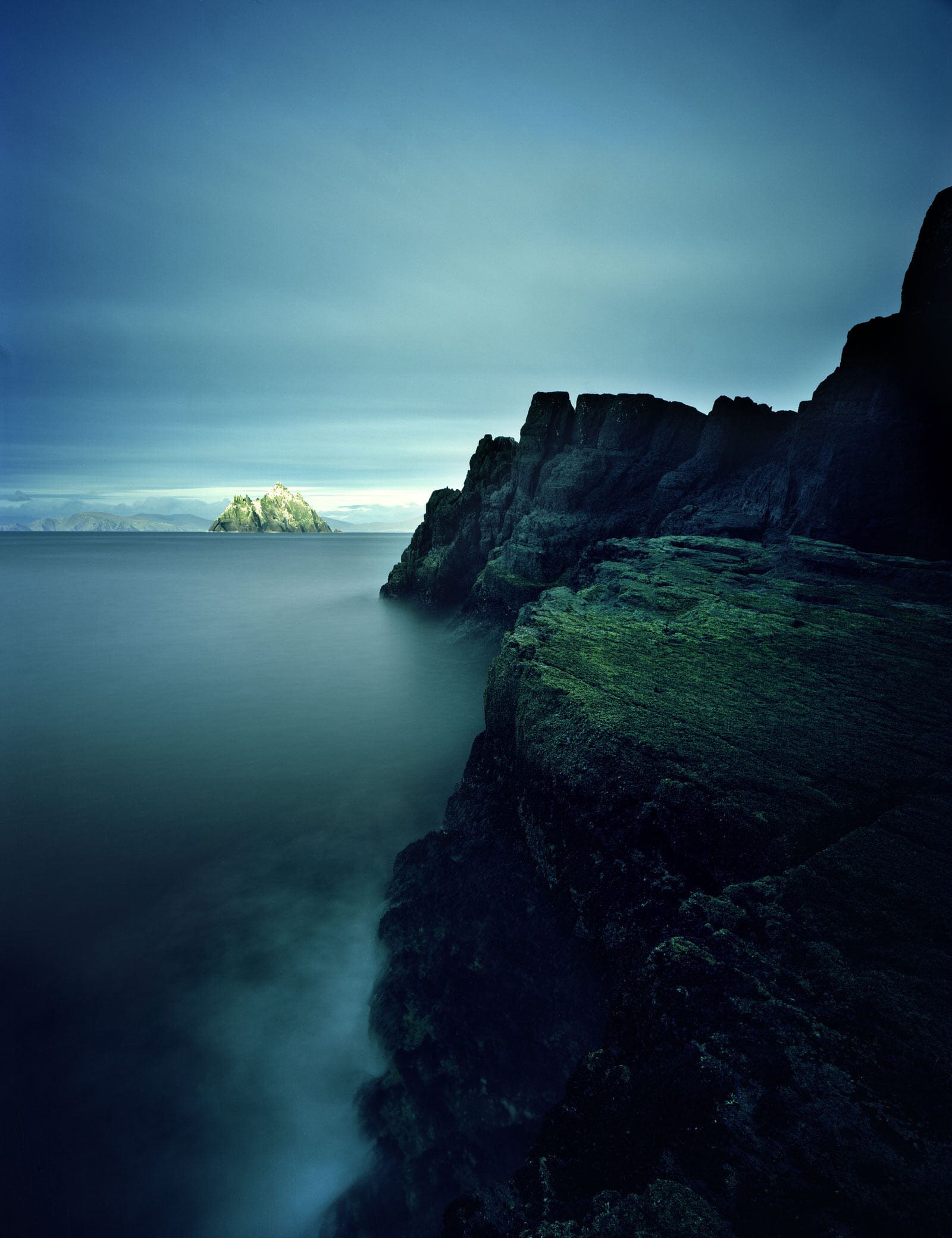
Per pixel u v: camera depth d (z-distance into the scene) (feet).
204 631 227.20
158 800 97.81
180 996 56.54
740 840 36.45
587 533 158.61
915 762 43.34
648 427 167.32
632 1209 18.07
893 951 27.02
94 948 63.05
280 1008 54.65
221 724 132.87
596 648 66.74
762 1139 19.47
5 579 406.62
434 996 44.93
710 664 61.82
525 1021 40.73
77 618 257.14
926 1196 17.30
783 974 26.21
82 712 141.49
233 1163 41.98
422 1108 38.78
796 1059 22.13
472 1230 20.75
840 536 106.73
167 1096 46.85
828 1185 17.89
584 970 41.37
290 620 247.91
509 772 63.31
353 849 82.48
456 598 218.79
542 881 49.06
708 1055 22.81
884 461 105.40
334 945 62.95
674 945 28.73
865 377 111.45
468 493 228.84
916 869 32.27
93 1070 49.08
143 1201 40.14
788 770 42.42
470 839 59.88
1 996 57.06
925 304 107.14
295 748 119.55
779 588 87.40
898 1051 22.11
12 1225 39.34
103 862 79.46
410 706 142.92
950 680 57.00
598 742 48.08
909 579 85.05
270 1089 46.60
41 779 105.70
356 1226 34.94
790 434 132.46
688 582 93.09
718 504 139.74
